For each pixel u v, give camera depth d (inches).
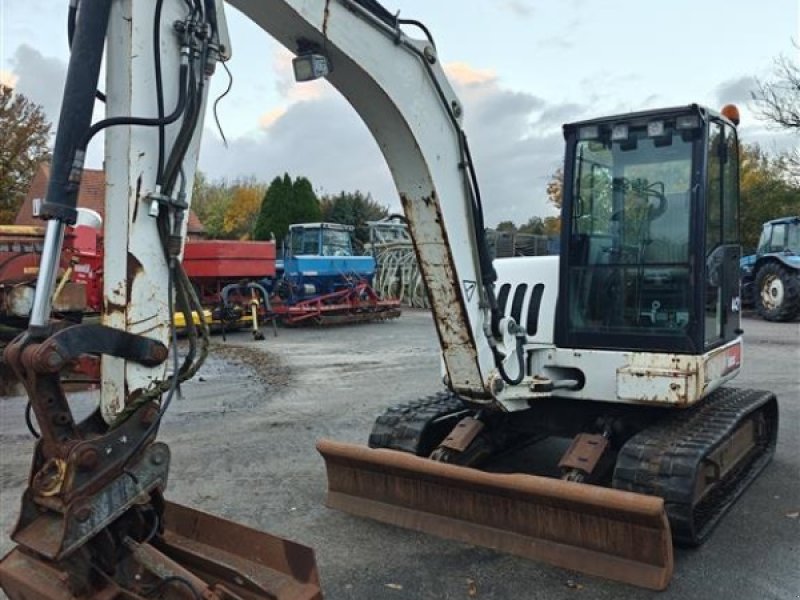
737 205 191.6
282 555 99.4
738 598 133.2
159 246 97.8
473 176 148.1
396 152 138.9
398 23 129.8
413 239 145.9
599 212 172.1
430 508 162.9
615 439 178.4
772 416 219.9
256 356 454.3
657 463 147.9
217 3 102.7
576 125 174.2
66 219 89.9
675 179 163.6
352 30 122.1
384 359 437.7
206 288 590.9
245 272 601.9
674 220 163.2
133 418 93.3
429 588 139.4
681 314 161.3
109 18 94.3
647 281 165.5
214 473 212.5
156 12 96.0
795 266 588.4
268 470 215.2
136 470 93.0
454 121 142.9
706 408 181.0
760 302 621.0
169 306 98.0
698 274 158.7
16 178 1196.5
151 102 96.7
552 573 143.6
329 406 303.0
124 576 94.9
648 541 134.9
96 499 88.5
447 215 142.6
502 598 135.2
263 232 1380.4
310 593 95.3
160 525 100.7
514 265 189.3
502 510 151.8
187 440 250.2
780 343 473.4
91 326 90.0
